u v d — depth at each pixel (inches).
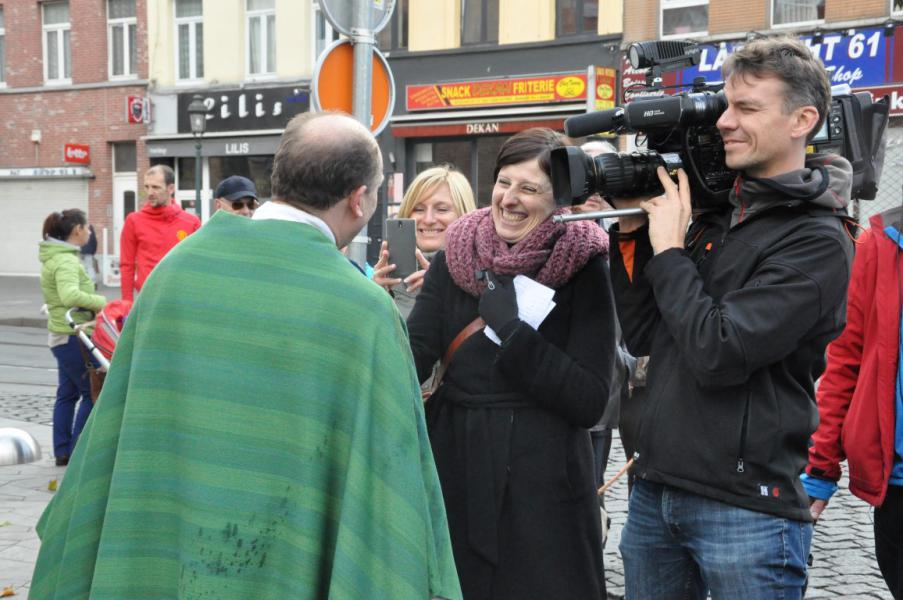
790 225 102.3
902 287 124.3
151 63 952.9
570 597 120.9
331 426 89.1
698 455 102.5
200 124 781.3
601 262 126.1
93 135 1004.6
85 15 999.0
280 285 90.4
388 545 86.8
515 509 121.0
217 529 87.9
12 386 436.1
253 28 916.0
